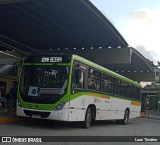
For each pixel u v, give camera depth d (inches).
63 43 1167.6
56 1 718.5
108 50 1232.2
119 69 1801.2
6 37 1072.8
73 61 585.0
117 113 847.7
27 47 1213.7
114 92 818.2
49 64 588.4
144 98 2375.7
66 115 564.7
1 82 1163.9
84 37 1074.1
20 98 585.3
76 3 740.0
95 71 689.0
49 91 571.2
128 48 1214.3
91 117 685.9
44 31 988.6
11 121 640.4
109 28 957.8
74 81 587.5
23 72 598.9
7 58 1058.1
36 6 749.3
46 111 564.1
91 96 662.5
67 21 876.6
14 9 773.3
